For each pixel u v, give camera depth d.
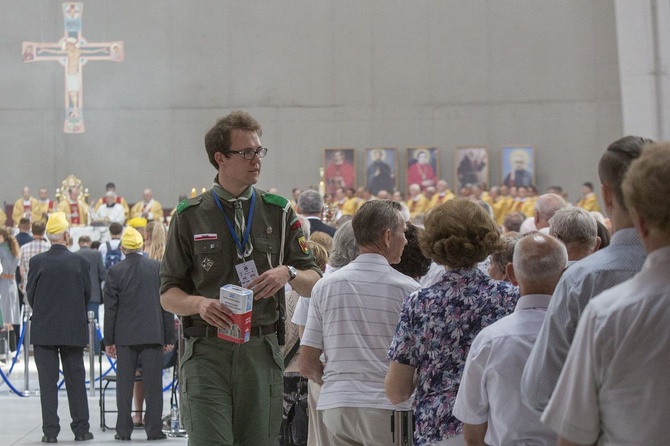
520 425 4.07
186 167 33.78
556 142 33.16
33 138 33.62
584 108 33.12
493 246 4.64
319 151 33.78
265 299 5.36
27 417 12.82
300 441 7.66
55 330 10.90
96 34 33.81
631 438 2.79
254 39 33.97
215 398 5.20
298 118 33.88
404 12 33.81
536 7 33.31
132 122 33.78
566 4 33.22
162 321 11.02
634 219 2.91
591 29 33.09
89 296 11.19
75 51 33.22
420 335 4.65
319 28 33.94
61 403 14.14
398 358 4.69
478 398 4.21
